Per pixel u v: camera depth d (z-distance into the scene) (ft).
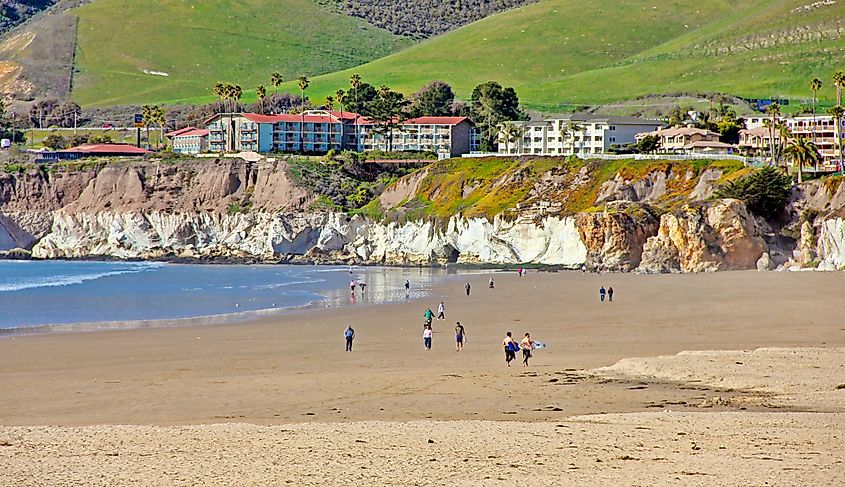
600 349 354.95
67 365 342.85
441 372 301.43
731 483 167.43
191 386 285.43
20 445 199.21
